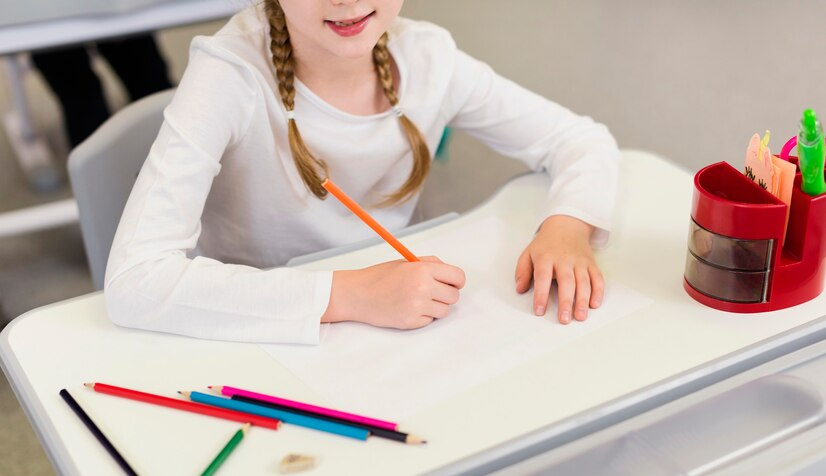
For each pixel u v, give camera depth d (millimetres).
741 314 837
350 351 814
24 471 1584
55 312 895
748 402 742
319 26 964
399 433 696
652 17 3281
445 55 1167
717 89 2742
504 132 1207
